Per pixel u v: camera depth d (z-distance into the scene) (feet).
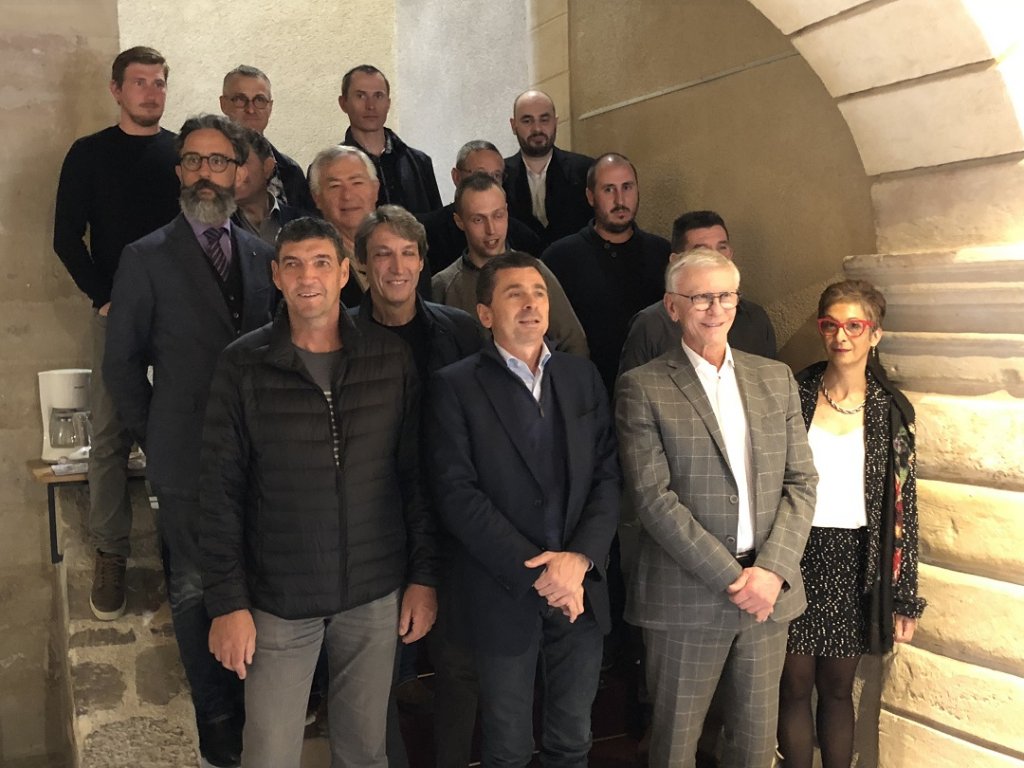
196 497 8.12
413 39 18.10
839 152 9.34
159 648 8.90
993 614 8.11
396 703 8.73
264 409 6.98
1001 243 7.85
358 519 7.18
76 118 10.39
